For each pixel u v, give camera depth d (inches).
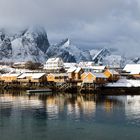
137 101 4279.0
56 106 3754.9
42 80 6973.4
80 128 2503.7
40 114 3139.8
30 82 7126.0
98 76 5777.6
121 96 5073.8
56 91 6254.9
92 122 2728.8
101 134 2322.8
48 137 2250.2
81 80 6092.5
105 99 4591.5
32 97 5000.0
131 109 3464.6
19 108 3587.6
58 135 2298.2
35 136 2272.4
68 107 3654.0
